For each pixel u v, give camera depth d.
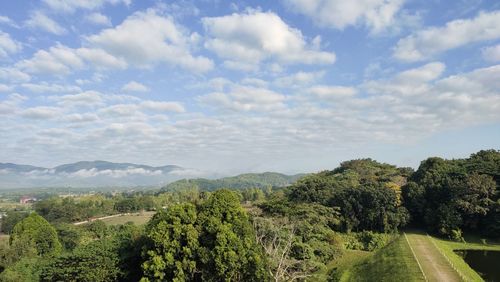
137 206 173.88
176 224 41.97
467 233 77.38
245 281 41.59
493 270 56.25
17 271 47.19
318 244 62.53
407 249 61.25
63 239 86.69
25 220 74.56
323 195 90.06
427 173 88.31
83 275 41.31
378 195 80.94
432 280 44.75
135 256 45.69
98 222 105.75
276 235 52.38
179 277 39.78
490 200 74.38
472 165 86.75
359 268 58.75
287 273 47.81
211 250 40.81
